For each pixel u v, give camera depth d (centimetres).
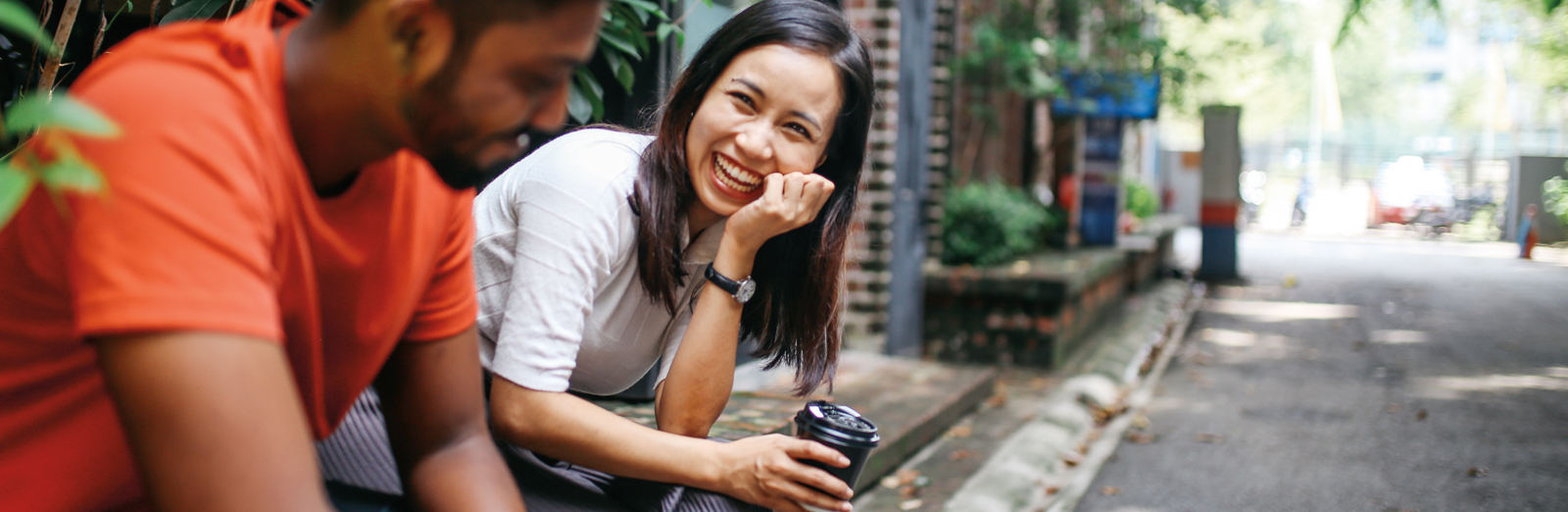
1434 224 2433
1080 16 874
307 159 98
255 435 84
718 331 175
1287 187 3456
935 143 719
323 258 105
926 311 691
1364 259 1789
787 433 346
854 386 518
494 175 99
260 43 93
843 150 182
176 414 81
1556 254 1959
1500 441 525
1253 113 4109
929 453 454
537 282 166
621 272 180
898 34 607
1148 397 633
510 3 84
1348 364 761
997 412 543
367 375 122
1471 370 740
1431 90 4600
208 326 81
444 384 136
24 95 198
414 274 117
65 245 87
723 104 170
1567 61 1877
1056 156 1051
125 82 83
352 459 155
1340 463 478
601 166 172
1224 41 990
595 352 188
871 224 615
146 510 111
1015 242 752
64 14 167
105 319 79
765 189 171
